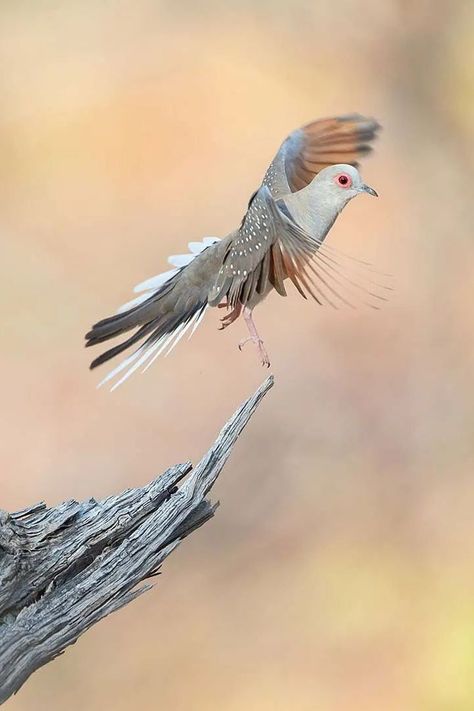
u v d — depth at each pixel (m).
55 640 7.13
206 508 7.17
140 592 7.15
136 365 7.27
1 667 7.12
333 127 7.32
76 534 7.15
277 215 7.20
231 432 7.18
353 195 7.30
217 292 7.25
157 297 7.29
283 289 7.24
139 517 7.16
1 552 7.13
